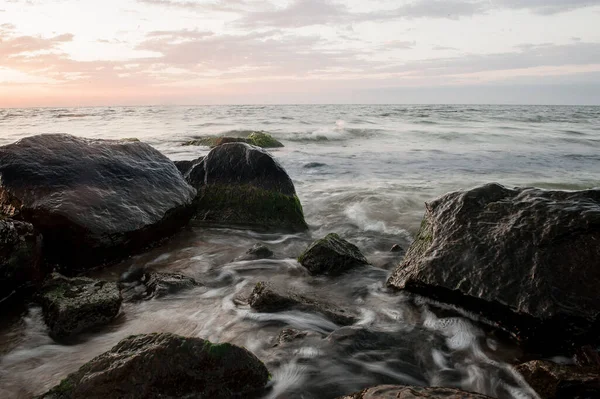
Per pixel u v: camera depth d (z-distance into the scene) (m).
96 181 6.04
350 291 5.11
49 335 3.96
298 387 3.21
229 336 3.97
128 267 5.72
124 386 2.75
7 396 3.17
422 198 10.02
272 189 8.04
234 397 3.01
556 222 4.27
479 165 15.41
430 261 4.59
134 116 53.03
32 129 28.80
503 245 4.32
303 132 26.61
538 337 3.76
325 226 8.13
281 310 4.38
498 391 3.25
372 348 3.76
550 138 23.95
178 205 6.90
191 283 5.12
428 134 26.27
